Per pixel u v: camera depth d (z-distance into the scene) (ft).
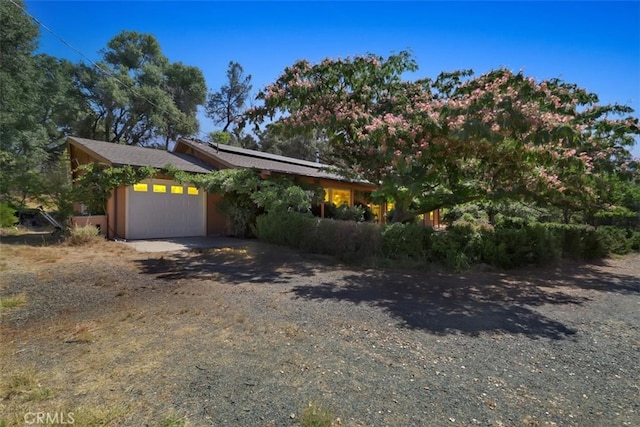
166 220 39.34
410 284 20.75
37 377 8.78
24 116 70.13
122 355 10.21
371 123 25.58
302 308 15.49
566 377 9.74
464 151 24.85
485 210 57.62
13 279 19.06
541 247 28.14
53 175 42.75
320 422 7.22
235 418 7.35
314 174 47.65
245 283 19.90
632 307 17.34
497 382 9.33
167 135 106.32
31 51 69.46
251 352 10.71
